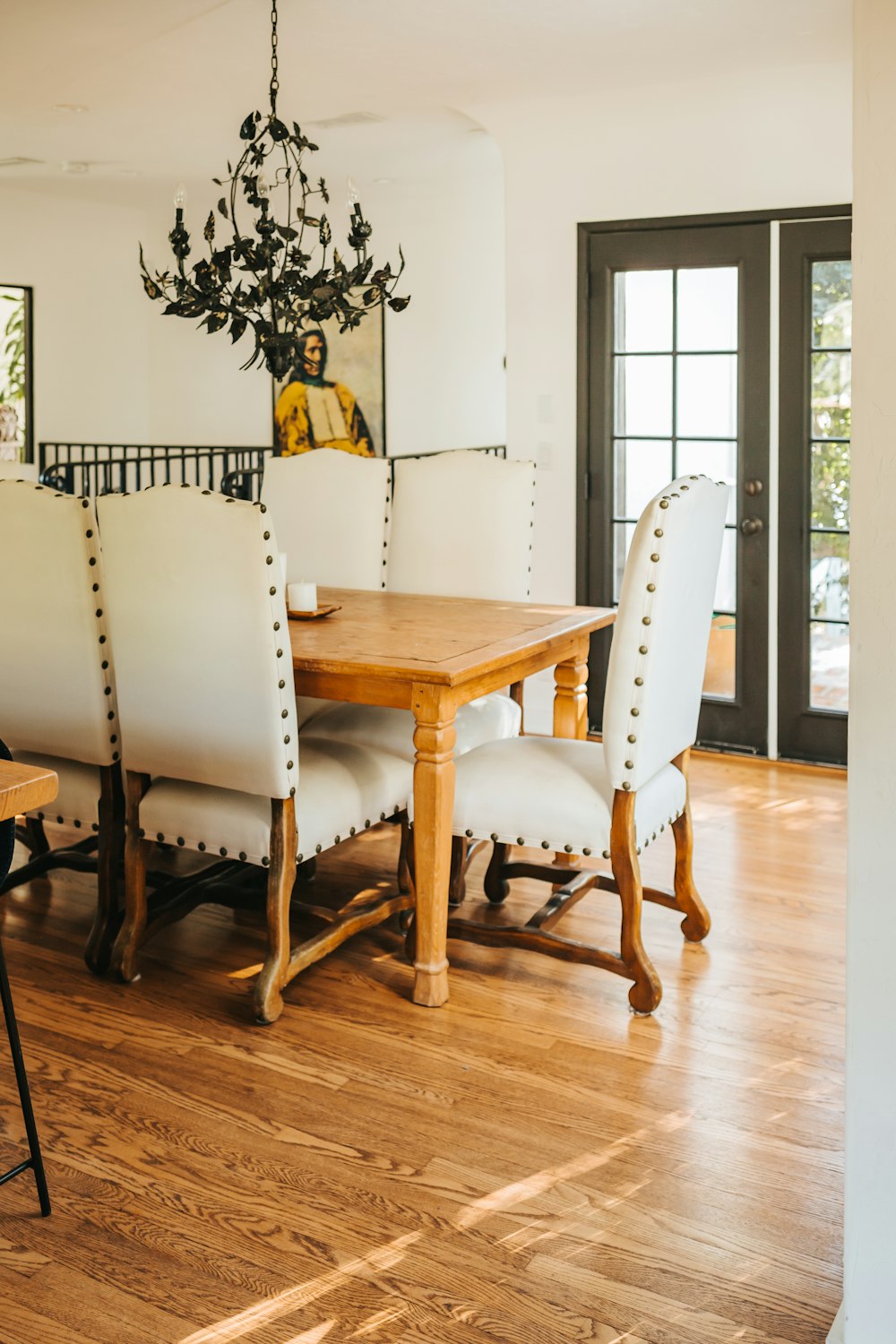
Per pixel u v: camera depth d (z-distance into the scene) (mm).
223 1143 2256
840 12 4004
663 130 4879
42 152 6430
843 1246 1796
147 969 3010
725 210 4812
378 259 8039
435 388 7953
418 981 2812
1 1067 2527
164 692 2717
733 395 4953
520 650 2877
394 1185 2131
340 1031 2686
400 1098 2412
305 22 4141
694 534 2607
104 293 8398
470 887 3541
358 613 3447
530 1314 1824
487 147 6328
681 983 2906
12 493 2818
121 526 2633
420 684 2684
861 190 1458
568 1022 2723
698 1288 1880
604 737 2617
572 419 5270
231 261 3469
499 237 7582
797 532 4875
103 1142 2260
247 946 3152
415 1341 1770
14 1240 1992
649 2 3906
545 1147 2246
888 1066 1594
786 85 4625
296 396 8328
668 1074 2498
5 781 1712
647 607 2516
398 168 6871
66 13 4043
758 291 4805
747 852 3832
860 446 1505
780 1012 2758
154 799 2838
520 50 4434
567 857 3527
